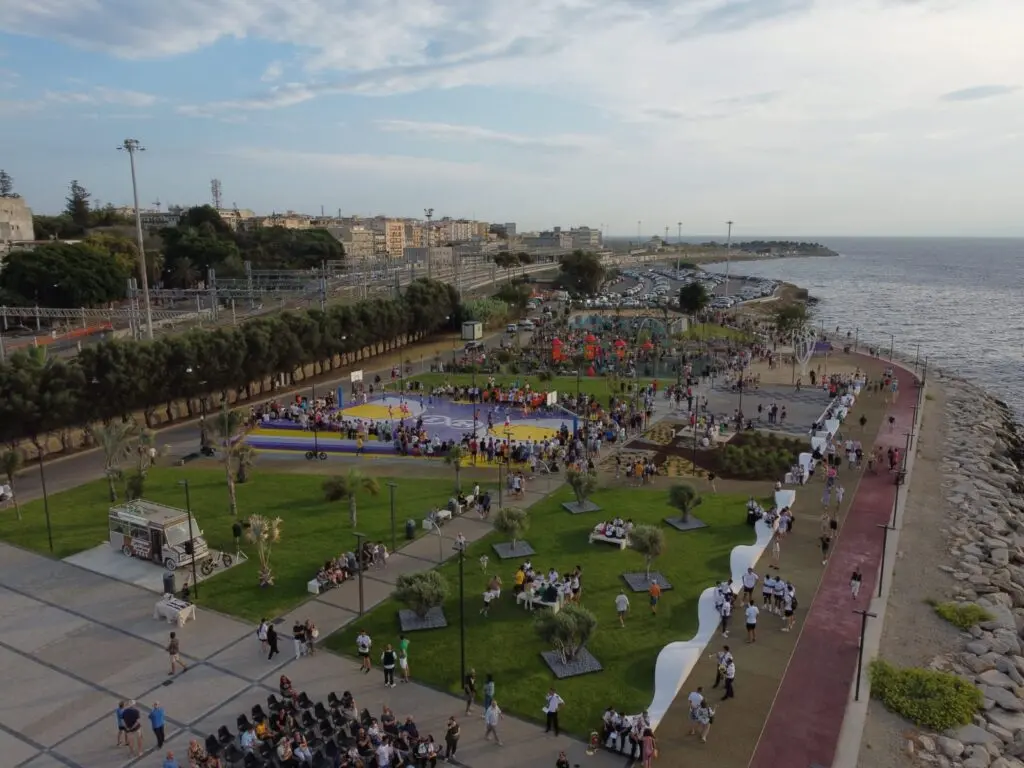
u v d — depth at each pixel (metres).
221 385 72.88
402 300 112.88
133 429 51.38
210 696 28.56
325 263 167.12
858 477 54.88
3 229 162.88
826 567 39.75
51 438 60.78
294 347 82.75
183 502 48.97
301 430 67.31
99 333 108.62
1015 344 156.75
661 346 110.69
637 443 63.56
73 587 37.66
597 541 42.47
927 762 25.30
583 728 26.39
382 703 27.89
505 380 91.31
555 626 29.22
